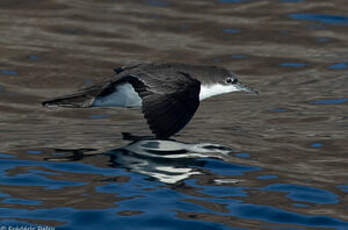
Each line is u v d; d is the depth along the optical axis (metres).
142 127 14.53
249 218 9.71
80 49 19.30
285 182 11.17
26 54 18.77
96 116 15.48
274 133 14.12
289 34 20.94
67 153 12.43
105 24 21.20
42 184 10.81
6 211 9.75
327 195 10.66
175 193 10.48
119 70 13.43
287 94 17.05
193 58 18.95
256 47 20.05
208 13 22.42
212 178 11.25
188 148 12.88
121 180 11.00
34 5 22.38
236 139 13.65
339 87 17.42
